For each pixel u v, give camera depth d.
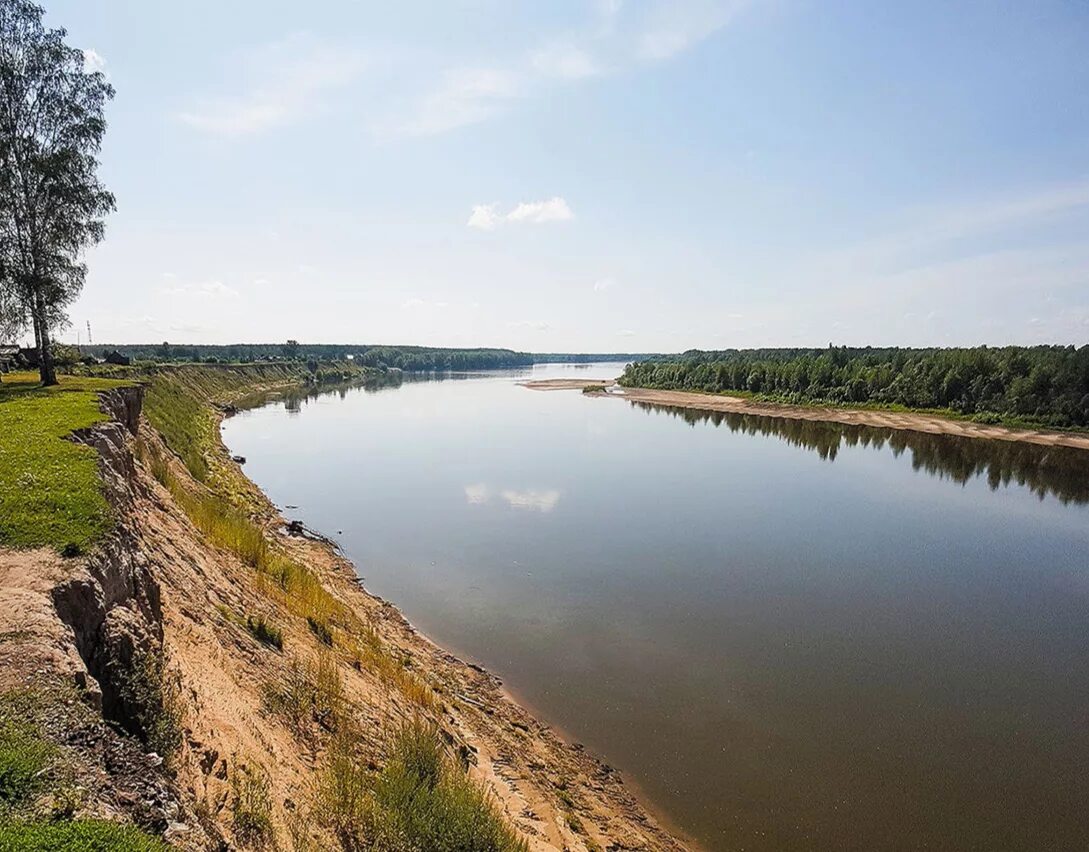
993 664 18.81
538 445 56.50
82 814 4.39
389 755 10.24
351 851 7.73
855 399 93.19
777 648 19.48
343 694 11.57
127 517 11.53
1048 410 73.06
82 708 5.63
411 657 17.23
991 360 84.06
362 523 31.45
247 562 17.38
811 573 25.89
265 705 9.63
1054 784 13.70
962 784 13.64
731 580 24.89
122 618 8.00
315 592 17.86
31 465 11.52
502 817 10.23
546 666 18.11
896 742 15.02
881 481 45.22
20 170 28.84
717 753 14.46
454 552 27.33
